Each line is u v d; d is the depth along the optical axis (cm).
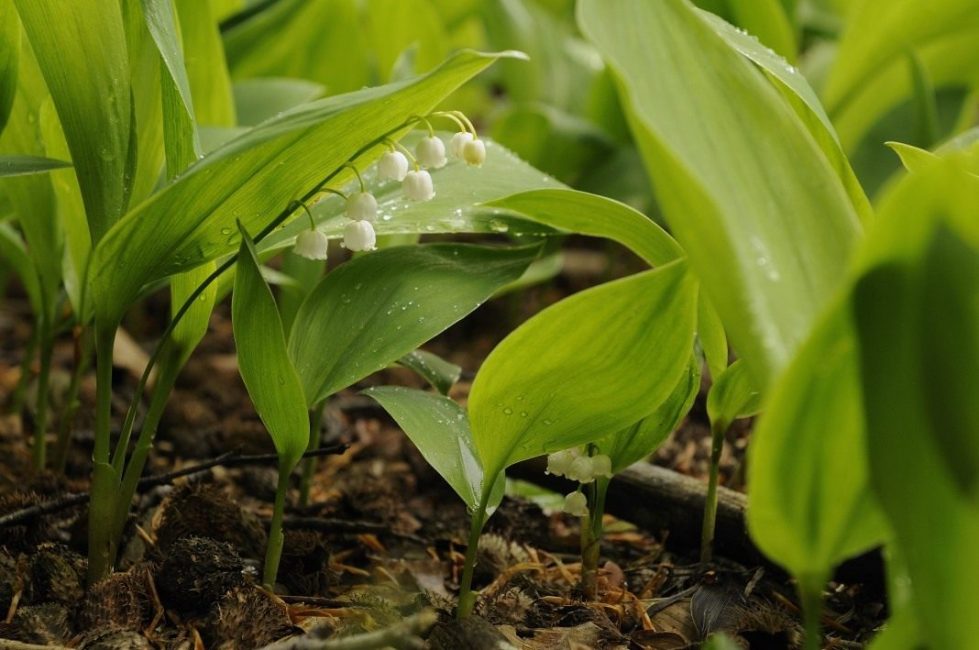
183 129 82
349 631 83
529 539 93
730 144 76
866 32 107
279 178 82
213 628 84
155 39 81
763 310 75
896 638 76
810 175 77
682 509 91
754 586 87
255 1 107
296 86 102
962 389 74
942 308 74
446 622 83
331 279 85
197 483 92
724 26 84
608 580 88
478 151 83
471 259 86
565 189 84
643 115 74
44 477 94
